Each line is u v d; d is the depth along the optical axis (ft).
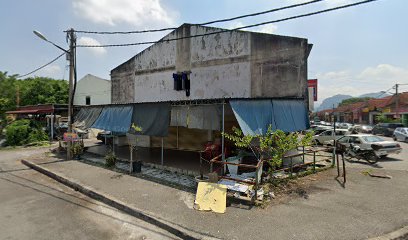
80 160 41.11
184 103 31.01
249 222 18.03
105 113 40.27
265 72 43.16
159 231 17.69
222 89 47.19
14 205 22.43
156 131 32.37
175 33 53.11
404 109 111.86
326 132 61.98
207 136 45.93
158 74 55.98
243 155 33.58
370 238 15.78
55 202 23.30
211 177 24.14
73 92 44.11
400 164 38.96
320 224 17.60
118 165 36.29
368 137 45.96
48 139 69.26
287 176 28.96
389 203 21.40
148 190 25.12
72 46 43.04
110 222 19.03
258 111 28.37
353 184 26.94
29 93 114.52
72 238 16.35
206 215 19.27
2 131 78.54
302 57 40.24
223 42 47.16
